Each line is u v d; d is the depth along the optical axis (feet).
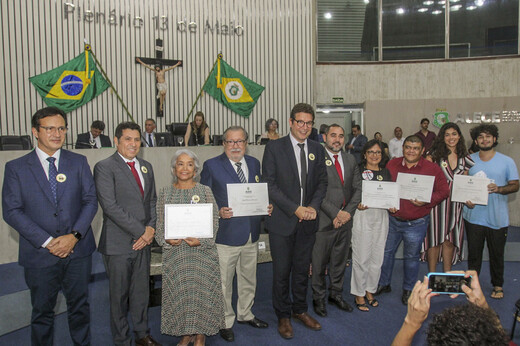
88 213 8.03
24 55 26.71
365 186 11.14
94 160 16.26
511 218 21.71
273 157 9.95
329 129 11.19
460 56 34.96
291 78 33.06
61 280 8.01
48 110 7.68
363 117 34.73
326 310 11.28
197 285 8.61
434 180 11.32
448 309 3.17
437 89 34.40
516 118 33.19
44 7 27.04
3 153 14.66
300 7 32.91
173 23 30.14
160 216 8.79
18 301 11.60
